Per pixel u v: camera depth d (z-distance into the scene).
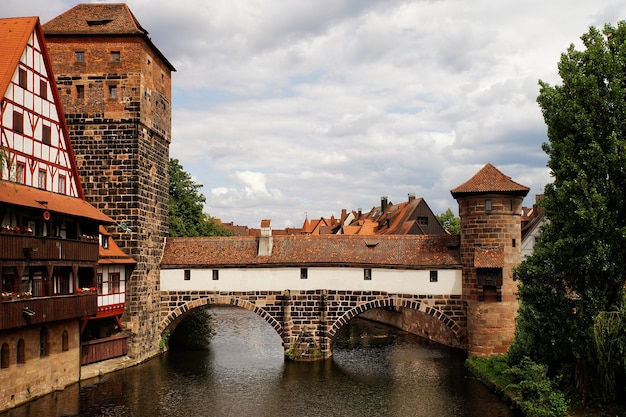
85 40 45.66
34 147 35.31
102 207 45.03
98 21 46.03
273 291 47.62
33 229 34.34
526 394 31.81
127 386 38.12
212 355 49.28
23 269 31.80
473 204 44.25
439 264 45.41
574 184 29.06
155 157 48.69
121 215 44.84
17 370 32.25
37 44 35.94
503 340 43.25
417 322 61.50
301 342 47.16
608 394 29.83
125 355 44.25
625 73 29.30
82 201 40.31
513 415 31.83
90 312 38.50
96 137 45.28
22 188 33.62
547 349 31.70
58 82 45.72
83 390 36.62
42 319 33.19
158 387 38.06
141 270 45.25
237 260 48.38
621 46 29.12
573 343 29.67
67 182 39.09
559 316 30.72
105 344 42.22
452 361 46.81
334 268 47.16
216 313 83.69
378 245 48.09
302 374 42.16
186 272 48.78
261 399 35.62
